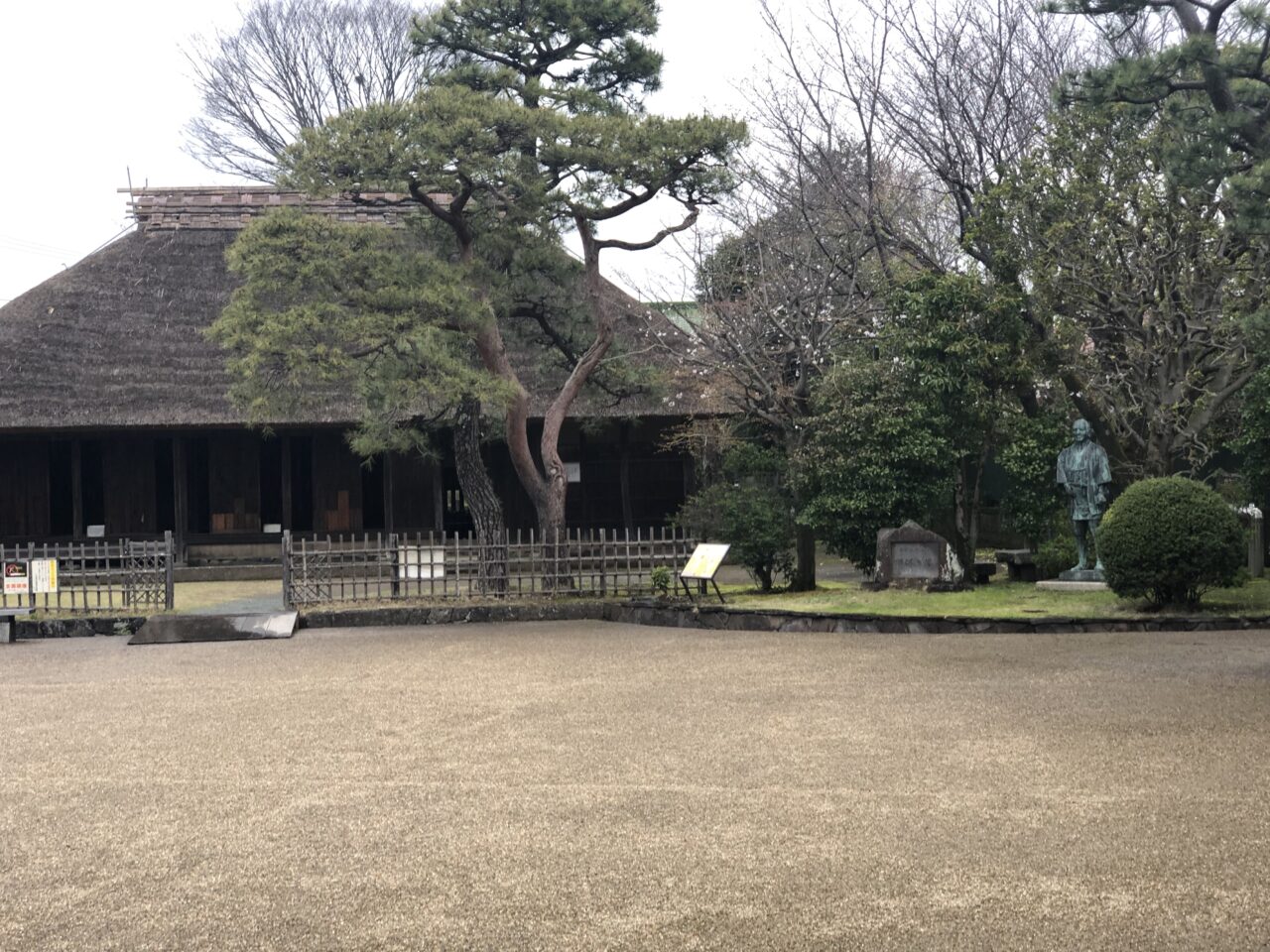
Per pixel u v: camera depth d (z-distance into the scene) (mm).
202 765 6738
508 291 15953
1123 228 13961
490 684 9227
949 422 14711
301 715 8141
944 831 5078
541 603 14180
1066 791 5609
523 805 5684
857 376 15055
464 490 15617
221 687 9477
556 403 15680
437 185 14133
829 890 4445
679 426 20172
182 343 20891
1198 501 11336
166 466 21875
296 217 14109
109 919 4363
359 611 13898
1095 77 11625
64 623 13648
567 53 15680
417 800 5836
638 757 6598
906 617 11555
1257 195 10391
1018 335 15164
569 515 22391
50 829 5516
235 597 16625
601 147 14219
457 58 15836
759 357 16141
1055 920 4102
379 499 22203
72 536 21438
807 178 19219
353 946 4070
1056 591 13523
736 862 4781
